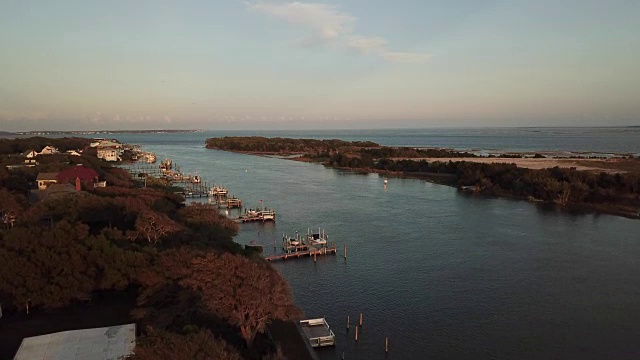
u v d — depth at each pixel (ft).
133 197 252.83
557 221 322.34
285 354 133.59
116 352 105.70
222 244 188.96
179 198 295.69
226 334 124.88
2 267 133.49
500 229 299.38
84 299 139.23
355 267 227.40
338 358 143.02
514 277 211.41
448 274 215.92
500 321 168.55
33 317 130.62
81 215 209.56
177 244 171.32
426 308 179.63
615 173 466.70
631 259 235.61
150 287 132.36
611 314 173.58
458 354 146.41
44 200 236.84
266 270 144.66
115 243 161.99
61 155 528.22
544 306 180.55
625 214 341.82
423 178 562.25
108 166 502.38
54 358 103.19
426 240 274.57
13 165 431.02
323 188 485.56
